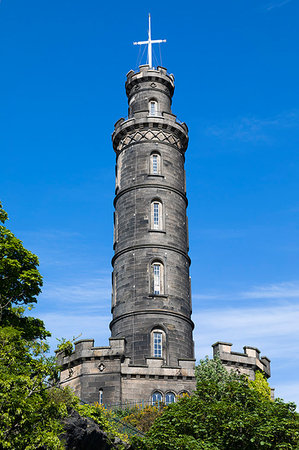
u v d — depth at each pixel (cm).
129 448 2533
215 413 2548
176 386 3872
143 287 4378
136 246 4541
